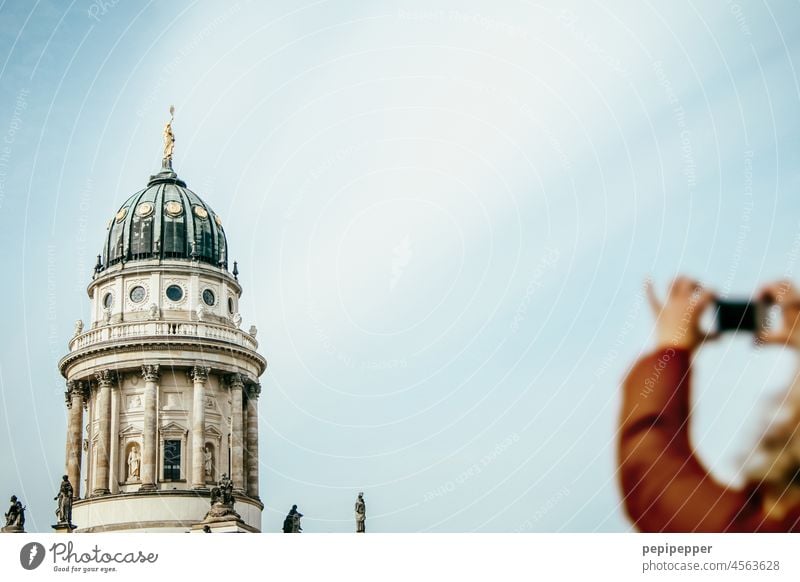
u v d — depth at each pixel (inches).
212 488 4608.8
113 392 4911.4
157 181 5423.2
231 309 5270.7
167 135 5575.8
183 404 4923.7
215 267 5231.3
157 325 4948.3
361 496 3732.8
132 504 4662.9
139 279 5103.3
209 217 5339.6
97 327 5049.2
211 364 4960.6
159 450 4822.8
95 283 5177.2
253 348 5187.0
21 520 3855.8
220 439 4960.6
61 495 4175.7
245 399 5142.7
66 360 5007.4
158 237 5177.2
